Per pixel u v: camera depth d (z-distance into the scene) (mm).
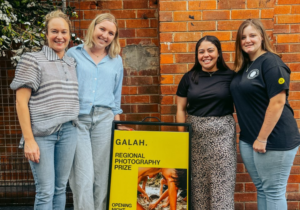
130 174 2291
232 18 2693
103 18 2162
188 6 2691
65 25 1952
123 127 2414
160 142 2285
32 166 1979
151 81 3074
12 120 3172
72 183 2299
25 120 1856
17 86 1813
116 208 2285
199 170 2260
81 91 2178
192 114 2311
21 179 3215
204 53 2209
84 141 2213
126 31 3037
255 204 2883
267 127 1937
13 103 3152
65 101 1958
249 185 2867
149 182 2289
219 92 2180
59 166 2084
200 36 2717
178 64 2742
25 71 1819
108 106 2275
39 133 1899
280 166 2006
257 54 2100
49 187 1993
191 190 2332
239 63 2160
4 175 3199
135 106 3098
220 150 2180
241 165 2854
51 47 1979
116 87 2410
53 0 2934
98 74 2209
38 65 1854
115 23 2223
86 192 2232
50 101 1900
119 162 2289
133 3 3012
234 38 2709
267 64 1953
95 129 2262
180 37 2721
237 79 2139
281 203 2062
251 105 2051
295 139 2020
